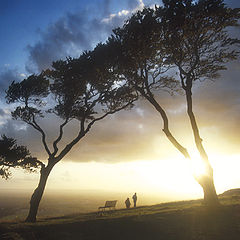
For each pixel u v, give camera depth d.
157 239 11.70
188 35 18.36
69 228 13.51
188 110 19.11
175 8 18.39
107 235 12.57
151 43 19.69
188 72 19.27
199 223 13.09
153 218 14.60
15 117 23.66
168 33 19.02
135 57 20.30
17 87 23.95
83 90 24.38
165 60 20.25
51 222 16.03
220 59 19.34
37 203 21.11
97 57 22.38
